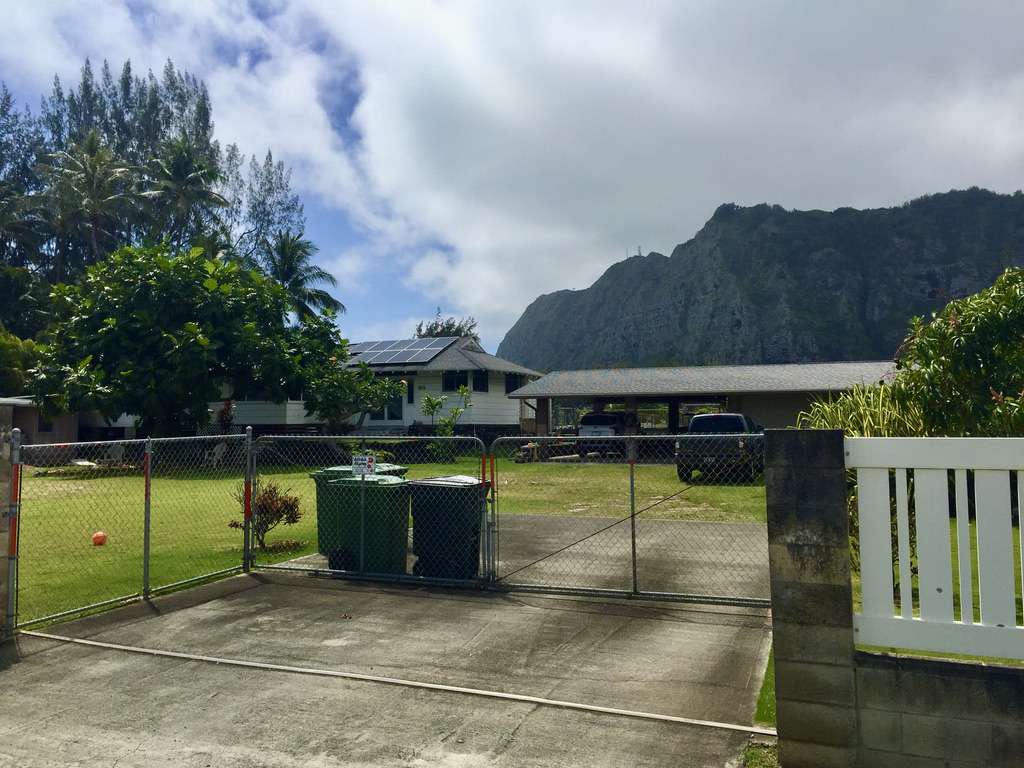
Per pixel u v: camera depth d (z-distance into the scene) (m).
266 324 28.34
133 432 31.50
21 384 33.91
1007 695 3.54
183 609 7.09
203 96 59.44
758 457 16.45
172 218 49.28
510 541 10.56
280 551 9.97
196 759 4.03
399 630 6.37
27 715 4.64
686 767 3.89
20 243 47.47
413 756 4.05
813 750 3.81
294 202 57.16
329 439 8.95
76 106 56.78
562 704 4.72
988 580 3.65
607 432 28.14
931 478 3.76
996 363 7.00
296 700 4.84
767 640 6.00
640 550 9.84
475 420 33.91
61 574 8.66
